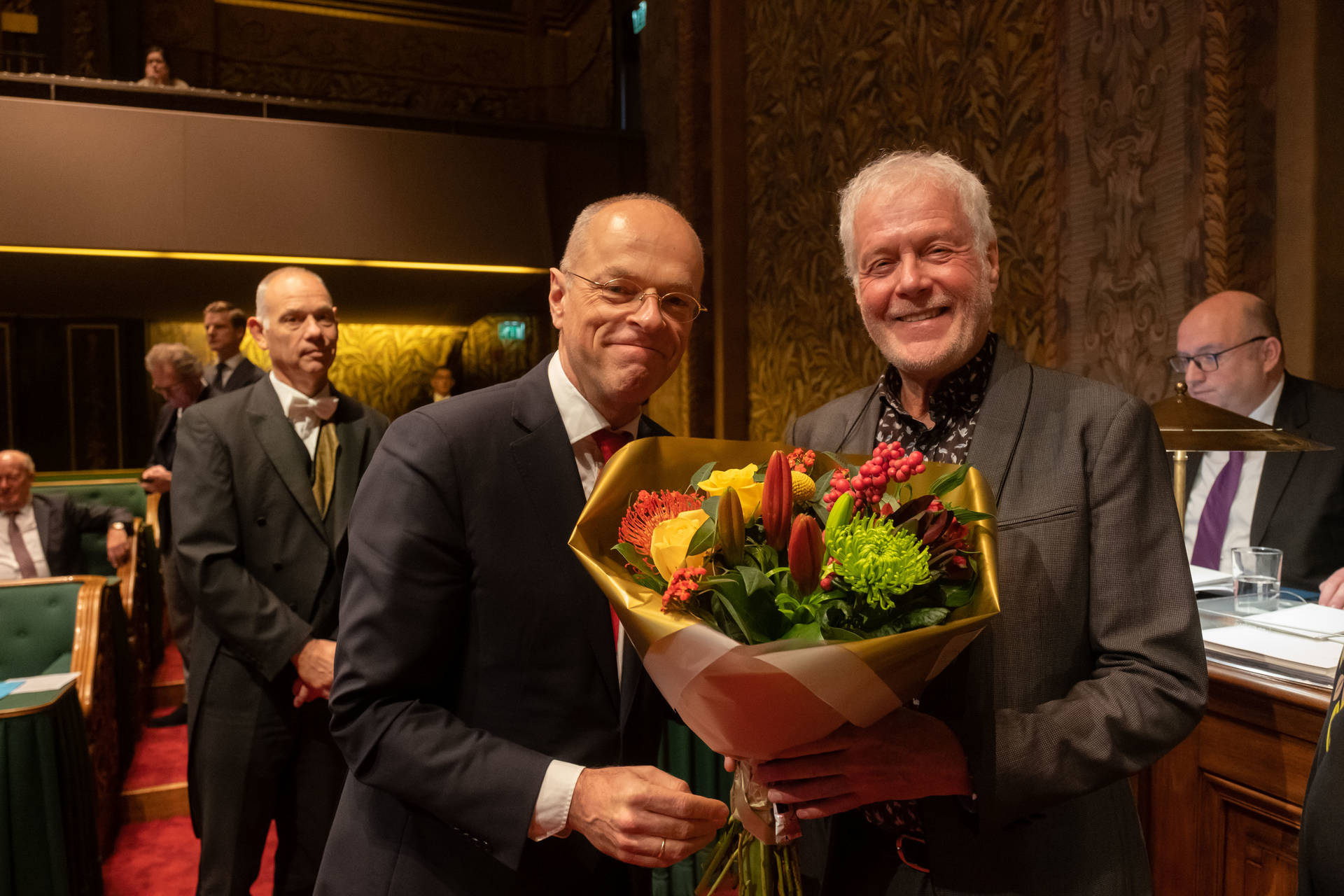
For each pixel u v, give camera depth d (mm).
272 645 1928
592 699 1075
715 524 845
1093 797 1047
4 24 6344
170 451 3641
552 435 1123
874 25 4172
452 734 995
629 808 902
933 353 1104
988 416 1112
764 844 1003
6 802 2158
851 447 1259
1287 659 1317
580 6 8609
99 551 4125
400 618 1019
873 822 1102
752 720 822
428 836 1062
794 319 4867
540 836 962
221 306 3971
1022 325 3422
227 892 1952
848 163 4383
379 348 8461
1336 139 2457
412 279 6121
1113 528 1003
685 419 5426
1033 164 3346
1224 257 2598
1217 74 2594
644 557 908
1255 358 2260
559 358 1199
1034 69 3322
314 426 2164
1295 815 1267
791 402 4914
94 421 7383
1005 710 949
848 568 778
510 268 5848
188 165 5250
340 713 1021
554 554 1075
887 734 915
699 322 5359
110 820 2891
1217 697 1385
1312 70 2434
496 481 1080
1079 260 3133
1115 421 1037
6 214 4949
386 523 1047
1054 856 999
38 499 3760
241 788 1971
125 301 6684
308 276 2174
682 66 5359
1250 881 1344
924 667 806
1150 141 2836
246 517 2031
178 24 7891
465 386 8719
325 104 5648
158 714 3943
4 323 7250
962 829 993
